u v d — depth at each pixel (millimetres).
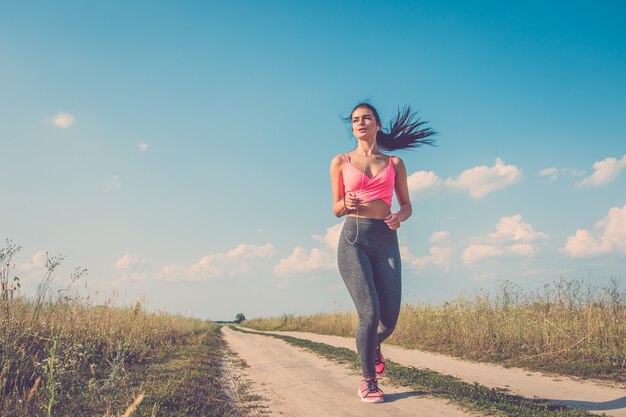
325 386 5980
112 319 9461
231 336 20109
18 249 6270
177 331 14695
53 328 6691
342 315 19938
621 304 9055
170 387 5559
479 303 11500
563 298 9984
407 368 7035
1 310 6129
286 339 15125
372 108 4891
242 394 5703
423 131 5426
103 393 5262
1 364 5176
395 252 4816
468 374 7145
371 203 4723
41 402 4465
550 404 4848
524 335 9133
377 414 4348
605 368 7000
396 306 4789
